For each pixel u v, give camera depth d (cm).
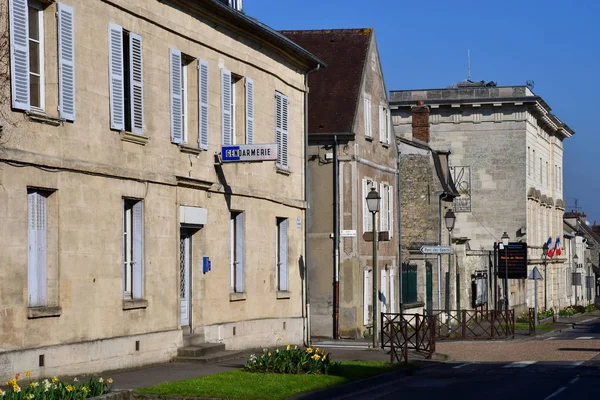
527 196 6506
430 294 4909
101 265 2081
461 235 6512
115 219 2138
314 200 3772
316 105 3819
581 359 2955
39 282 1903
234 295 2761
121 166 2166
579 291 9738
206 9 2553
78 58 2000
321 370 2188
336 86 3872
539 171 7125
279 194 3111
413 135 5412
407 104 6619
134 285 2256
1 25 1758
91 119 2045
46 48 1917
